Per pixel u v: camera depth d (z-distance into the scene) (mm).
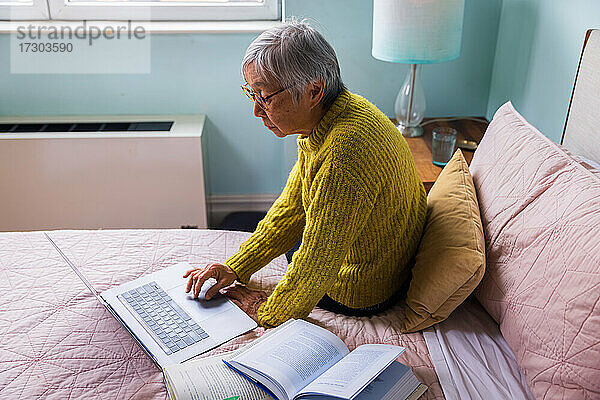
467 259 1343
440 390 1228
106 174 2678
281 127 1405
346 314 1551
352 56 2732
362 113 1377
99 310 1434
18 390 1184
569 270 1144
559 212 1255
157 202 2758
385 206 1385
